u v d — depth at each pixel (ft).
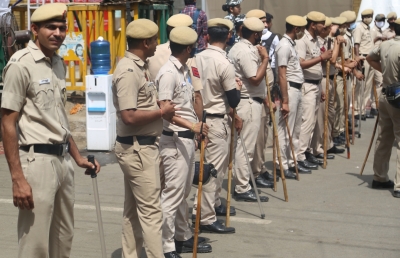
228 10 31.04
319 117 29.50
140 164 14.33
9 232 18.81
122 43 32.94
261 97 22.12
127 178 14.64
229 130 19.27
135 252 15.47
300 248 17.72
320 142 30.22
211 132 18.75
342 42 28.68
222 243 18.10
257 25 21.49
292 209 21.54
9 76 12.03
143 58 14.47
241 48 21.44
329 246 17.88
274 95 26.55
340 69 31.73
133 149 14.29
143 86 14.29
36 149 12.35
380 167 24.18
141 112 13.97
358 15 43.50
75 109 32.55
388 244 18.04
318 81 27.66
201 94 17.38
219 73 18.45
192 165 16.65
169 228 16.08
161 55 19.99
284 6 41.91
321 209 21.56
